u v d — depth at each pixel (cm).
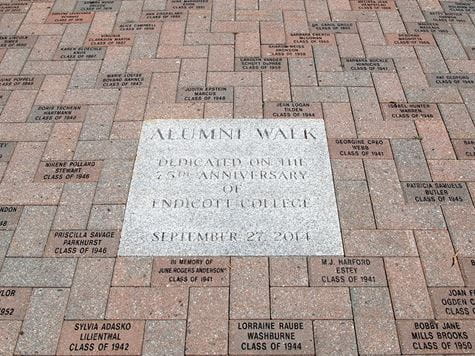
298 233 150
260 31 219
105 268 143
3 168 168
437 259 145
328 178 163
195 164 167
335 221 152
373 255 145
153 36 217
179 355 127
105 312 135
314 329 131
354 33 218
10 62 206
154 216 154
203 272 142
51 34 219
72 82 197
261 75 199
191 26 222
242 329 131
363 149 172
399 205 157
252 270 142
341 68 202
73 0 238
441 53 208
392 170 166
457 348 128
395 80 197
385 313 134
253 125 179
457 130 179
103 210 156
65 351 128
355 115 183
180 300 137
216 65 204
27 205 158
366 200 158
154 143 174
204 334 130
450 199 159
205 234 149
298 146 172
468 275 141
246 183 161
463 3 234
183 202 157
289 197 158
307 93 191
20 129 180
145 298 137
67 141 176
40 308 136
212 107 186
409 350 128
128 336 130
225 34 218
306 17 226
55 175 166
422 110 185
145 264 144
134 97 191
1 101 190
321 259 144
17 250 147
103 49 212
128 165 168
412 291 138
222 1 235
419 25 222
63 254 146
